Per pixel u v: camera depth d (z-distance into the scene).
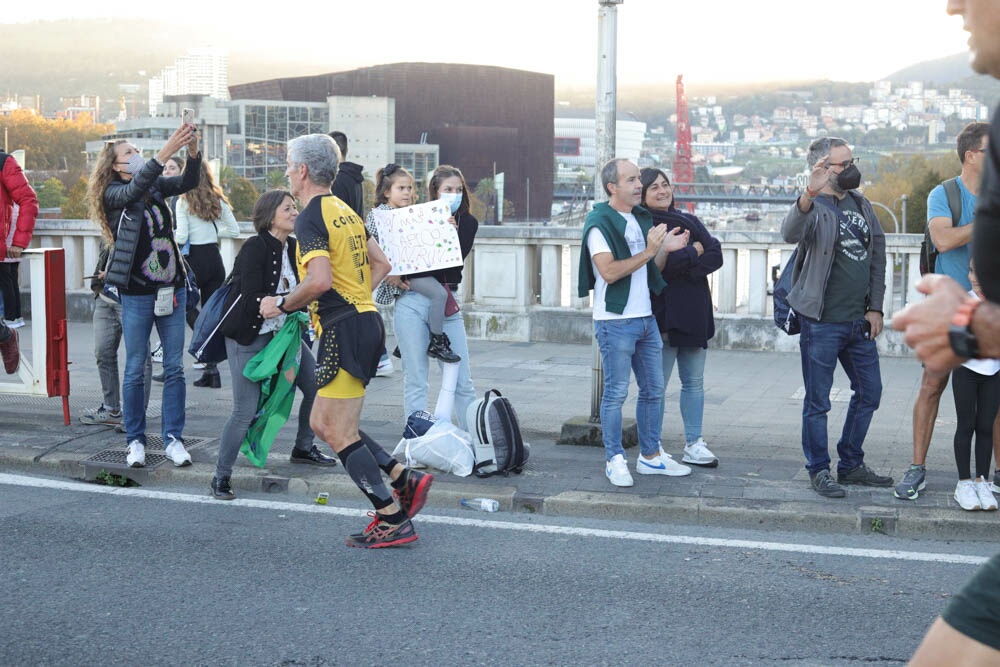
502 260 12.73
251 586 4.79
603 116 6.91
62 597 4.64
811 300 5.91
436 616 4.42
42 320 7.66
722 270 12.25
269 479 6.47
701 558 5.19
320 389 5.25
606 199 6.86
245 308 6.07
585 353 11.83
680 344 6.63
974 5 1.71
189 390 9.52
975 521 5.46
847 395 9.47
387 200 7.21
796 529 5.68
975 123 5.60
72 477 6.76
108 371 7.79
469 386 7.23
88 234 14.02
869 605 4.54
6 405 8.55
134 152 6.67
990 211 1.75
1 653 4.04
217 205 9.84
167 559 5.16
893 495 5.94
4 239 7.70
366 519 5.89
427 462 6.49
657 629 4.28
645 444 6.51
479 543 5.44
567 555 5.24
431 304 6.84
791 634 4.23
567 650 4.07
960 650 2.00
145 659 3.99
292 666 3.92
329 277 5.06
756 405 8.90
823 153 5.87
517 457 6.45
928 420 5.83
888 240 11.62
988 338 1.79
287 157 5.23
